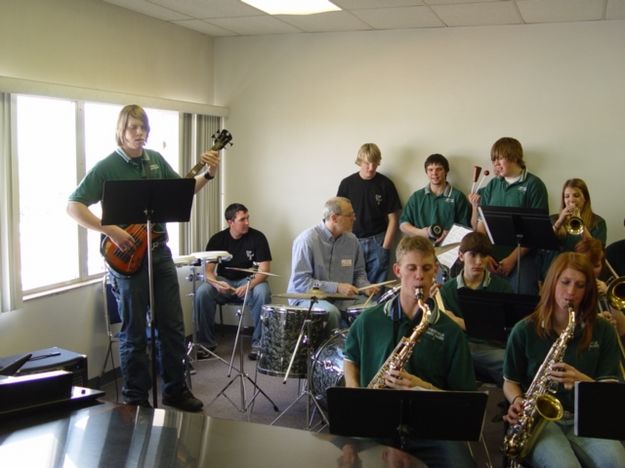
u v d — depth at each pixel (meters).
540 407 2.49
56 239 4.40
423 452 2.48
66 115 4.44
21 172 4.10
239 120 6.23
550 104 5.21
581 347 2.68
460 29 5.41
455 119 5.50
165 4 4.78
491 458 3.48
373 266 5.68
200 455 1.91
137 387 3.88
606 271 3.80
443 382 2.60
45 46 4.14
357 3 4.66
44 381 2.16
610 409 2.16
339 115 5.87
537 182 4.98
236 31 5.87
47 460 1.82
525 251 4.72
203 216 6.03
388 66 5.66
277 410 4.25
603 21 5.02
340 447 2.01
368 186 5.64
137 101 5.00
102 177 3.70
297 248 4.43
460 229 4.90
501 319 3.10
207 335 5.55
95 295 4.67
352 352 2.73
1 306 3.80
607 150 5.09
